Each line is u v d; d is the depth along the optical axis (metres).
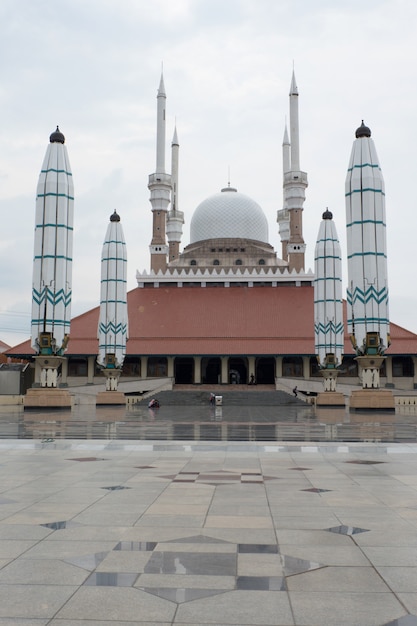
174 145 126.75
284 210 124.19
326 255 67.81
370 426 35.56
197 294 99.38
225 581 7.62
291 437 27.42
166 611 6.66
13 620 6.40
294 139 103.69
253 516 11.24
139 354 87.75
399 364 89.75
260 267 105.44
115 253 66.12
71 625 6.28
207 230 113.06
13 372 75.38
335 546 9.20
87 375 91.06
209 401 71.69
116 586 7.44
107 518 11.05
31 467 17.62
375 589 7.34
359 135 53.75
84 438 26.17
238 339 89.88
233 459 19.62
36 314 52.59
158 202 106.25
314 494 13.45
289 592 7.24
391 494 13.45
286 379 84.06
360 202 52.78
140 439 25.81
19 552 8.88
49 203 53.16
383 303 52.19
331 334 66.62
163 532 10.03
